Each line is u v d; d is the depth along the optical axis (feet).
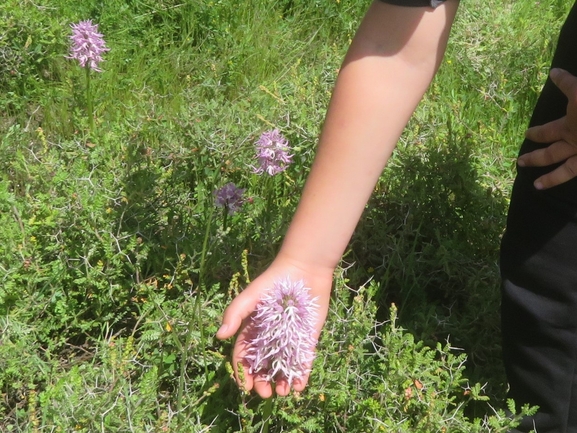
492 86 14.23
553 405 7.34
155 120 10.94
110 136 10.42
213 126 10.82
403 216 10.21
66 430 6.66
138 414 6.98
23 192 10.18
